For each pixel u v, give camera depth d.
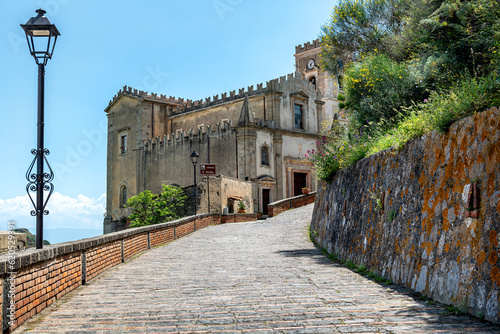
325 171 14.59
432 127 7.36
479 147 5.73
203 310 5.92
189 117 47.09
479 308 5.05
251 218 33.69
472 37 11.15
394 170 8.71
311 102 45.28
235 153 38.34
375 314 5.35
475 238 5.45
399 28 15.91
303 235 17.61
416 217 7.29
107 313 5.96
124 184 49.34
